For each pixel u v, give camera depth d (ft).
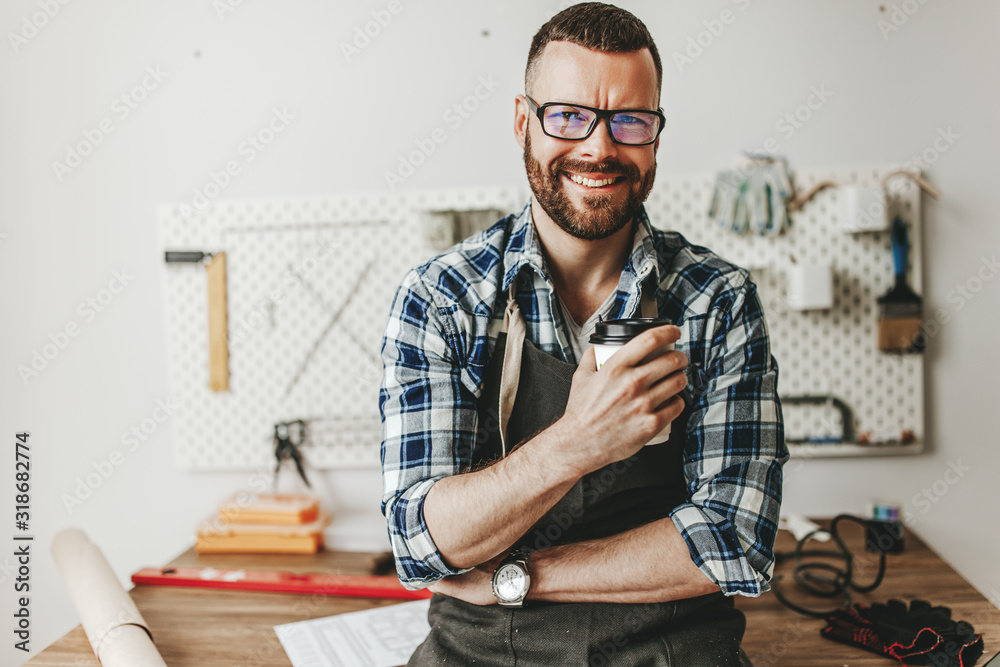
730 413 3.47
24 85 6.38
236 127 6.29
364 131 6.22
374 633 4.52
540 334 3.64
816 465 6.17
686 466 3.56
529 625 3.46
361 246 6.25
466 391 3.56
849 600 4.67
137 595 5.12
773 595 4.90
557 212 3.41
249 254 6.33
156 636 4.50
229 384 6.40
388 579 5.18
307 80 6.23
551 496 3.07
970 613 4.46
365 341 6.29
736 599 4.88
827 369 6.05
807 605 4.72
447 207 6.18
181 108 6.32
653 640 3.43
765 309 6.04
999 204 5.95
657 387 2.85
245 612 4.83
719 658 3.39
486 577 3.51
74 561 5.08
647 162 3.39
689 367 3.59
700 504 3.35
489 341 3.62
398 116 6.19
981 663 3.90
